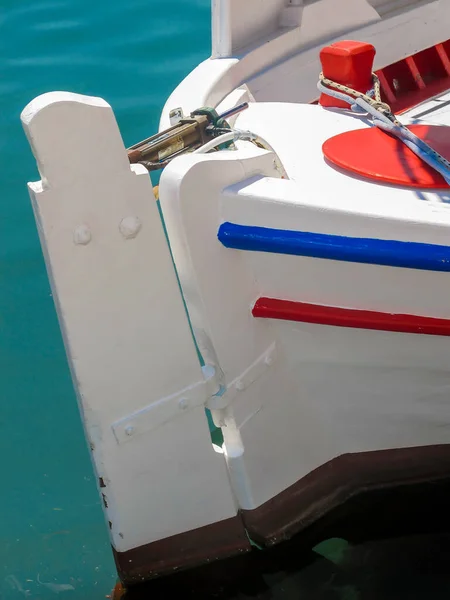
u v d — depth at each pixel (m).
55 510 3.01
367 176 2.31
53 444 3.25
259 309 2.36
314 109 2.84
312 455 2.73
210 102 2.87
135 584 2.62
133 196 2.07
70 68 5.36
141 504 2.47
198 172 2.09
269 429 2.56
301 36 3.42
